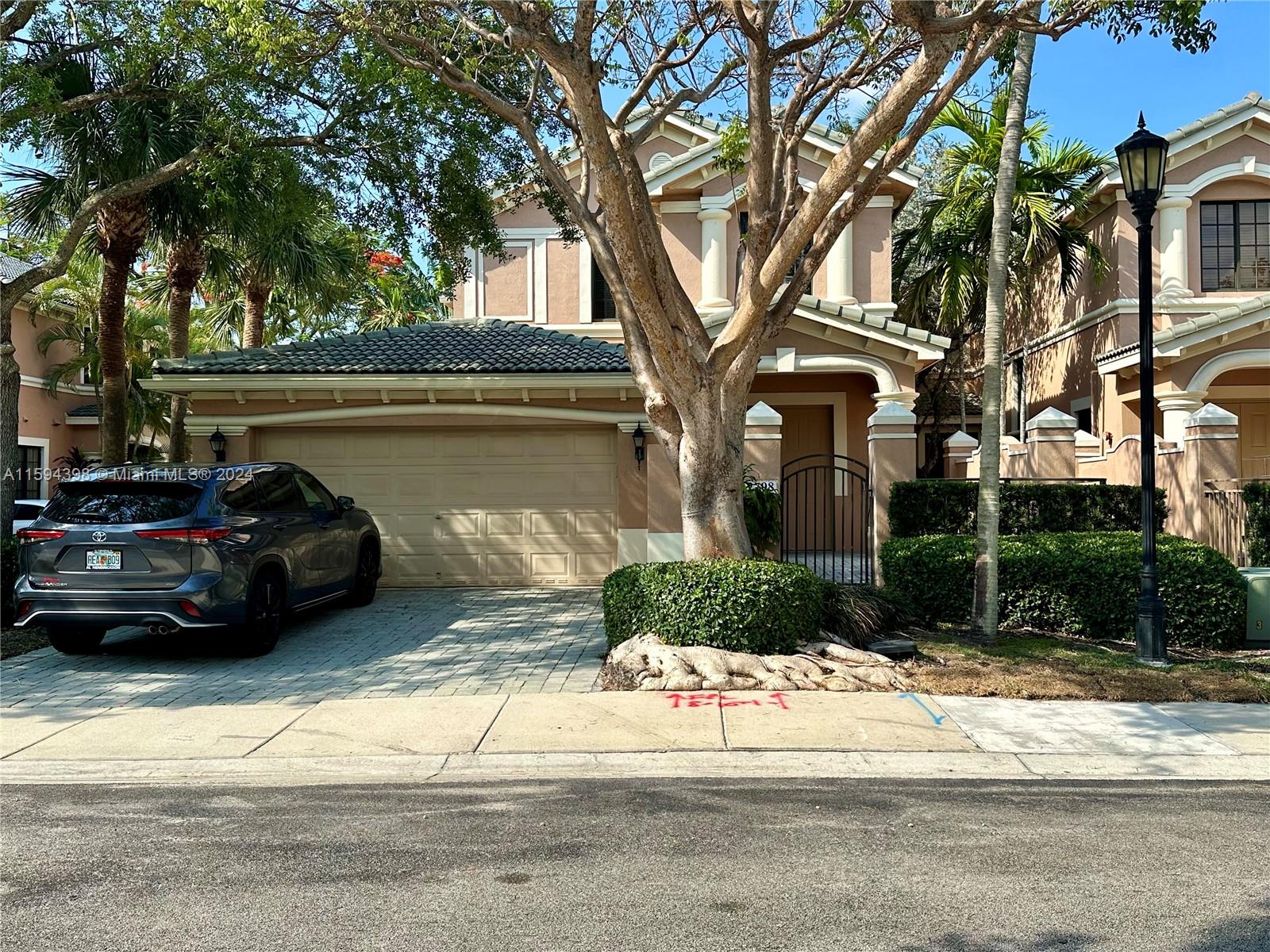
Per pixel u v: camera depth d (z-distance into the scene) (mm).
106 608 8844
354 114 12594
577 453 14492
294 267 18406
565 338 15992
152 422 27047
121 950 3863
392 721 7469
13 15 11984
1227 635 9953
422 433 14500
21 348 25672
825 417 18875
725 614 8883
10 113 11359
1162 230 19062
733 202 18641
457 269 14719
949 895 4324
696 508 9797
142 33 11492
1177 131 18875
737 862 4754
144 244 17766
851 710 7691
